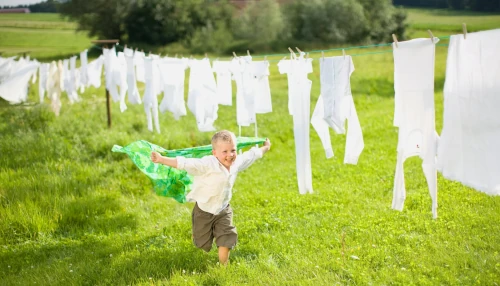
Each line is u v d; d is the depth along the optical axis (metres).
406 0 50.00
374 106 16.94
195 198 4.96
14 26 36.16
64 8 45.16
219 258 5.03
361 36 47.38
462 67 4.11
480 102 4.03
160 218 6.99
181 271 5.09
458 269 4.61
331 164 9.58
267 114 15.09
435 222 5.84
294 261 5.07
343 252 5.08
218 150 4.75
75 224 6.86
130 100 8.02
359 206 6.77
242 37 48.81
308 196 7.37
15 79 10.59
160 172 5.43
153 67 7.36
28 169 8.84
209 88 6.80
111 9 45.66
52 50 35.81
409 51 4.38
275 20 48.75
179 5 48.19
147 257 5.39
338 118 5.21
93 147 10.34
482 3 42.31
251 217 6.64
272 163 10.39
